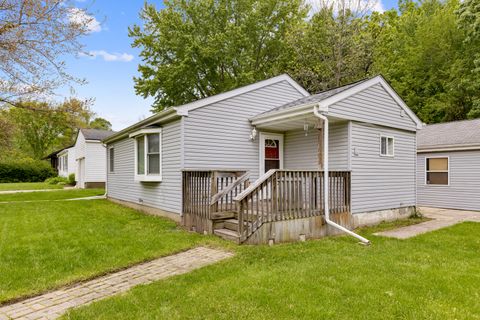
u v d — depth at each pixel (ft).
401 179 29.19
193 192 22.93
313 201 21.43
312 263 14.60
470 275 13.10
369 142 26.07
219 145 26.21
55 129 124.06
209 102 25.68
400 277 12.80
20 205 36.68
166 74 62.08
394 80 65.62
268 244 18.86
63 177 84.64
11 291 11.82
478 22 46.24
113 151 42.68
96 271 13.88
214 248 17.65
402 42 69.26
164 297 11.01
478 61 50.26
